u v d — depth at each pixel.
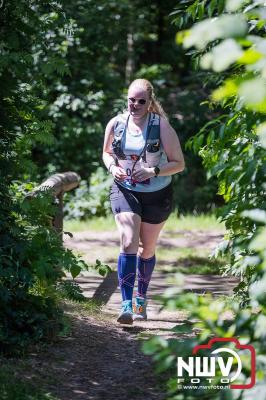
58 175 12.66
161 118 9.45
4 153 8.10
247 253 7.75
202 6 7.63
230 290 12.02
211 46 8.23
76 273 8.58
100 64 27.23
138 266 9.89
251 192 6.75
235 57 3.10
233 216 7.49
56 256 8.39
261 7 6.25
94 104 25.97
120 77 29.28
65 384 6.93
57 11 8.57
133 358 7.85
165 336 8.67
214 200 27.20
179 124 27.64
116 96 27.66
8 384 6.58
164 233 19.98
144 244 9.79
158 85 29.22
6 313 7.73
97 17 25.27
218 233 19.89
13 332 7.71
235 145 7.12
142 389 6.86
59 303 9.57
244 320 4.69
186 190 27.44
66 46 23.00
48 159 26.56
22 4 8.03
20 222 8.48
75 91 25.95
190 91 28.25
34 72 11.73
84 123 25.98
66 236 19.47
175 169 9.41
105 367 7.52
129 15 27.14
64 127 25.58
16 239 7.86
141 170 9.25
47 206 8.64
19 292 7.82
